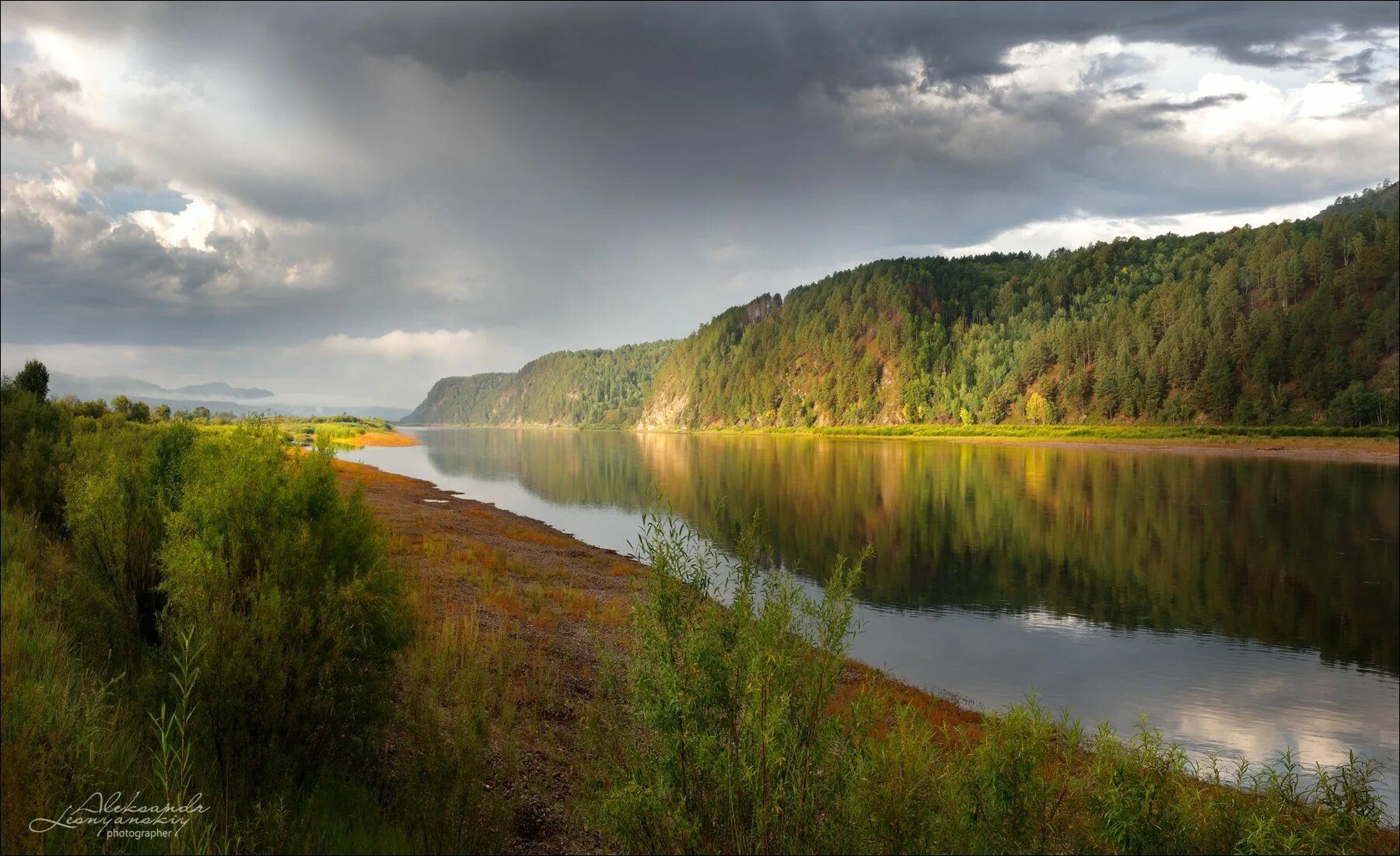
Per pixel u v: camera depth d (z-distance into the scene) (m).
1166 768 4.59
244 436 5.37
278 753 4.22
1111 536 34.84
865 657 16.27
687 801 3.61
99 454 9.06
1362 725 13.05
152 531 6.22
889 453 107.75
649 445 143.62
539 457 100.44
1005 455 100.19
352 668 4.67
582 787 4.35
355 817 4.37
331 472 5.27
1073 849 4.24
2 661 4.32
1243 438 110.25
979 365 186.88
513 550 22.36
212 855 3.40
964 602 22.56
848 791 3.70
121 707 4.57
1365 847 4.61
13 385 18.45
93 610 6.32
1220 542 33.75
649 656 3.88
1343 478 64.69
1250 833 4.16
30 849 2.98
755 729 3.46
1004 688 14.48
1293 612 22.33
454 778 4.68
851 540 33.12
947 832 3.86
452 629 8.85
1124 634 19.30
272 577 4.57
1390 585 25.84
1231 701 14.25
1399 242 147.75
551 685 8.59
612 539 31.80
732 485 59.19
